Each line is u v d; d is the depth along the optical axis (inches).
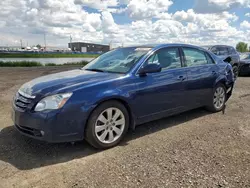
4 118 207.9
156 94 172.1
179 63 193.0
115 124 154.6
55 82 149.1
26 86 155.6
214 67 223.3
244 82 432.5
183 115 221.8
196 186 109.7
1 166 128.2
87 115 141.0
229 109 242.1
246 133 175.6
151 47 183.9
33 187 109.8
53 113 132.4
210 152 144.2
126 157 138.6
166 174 119.8
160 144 156.9
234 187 108.8
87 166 128.7
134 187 109.2
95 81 149.1
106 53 209.0
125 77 158.2
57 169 125.7
